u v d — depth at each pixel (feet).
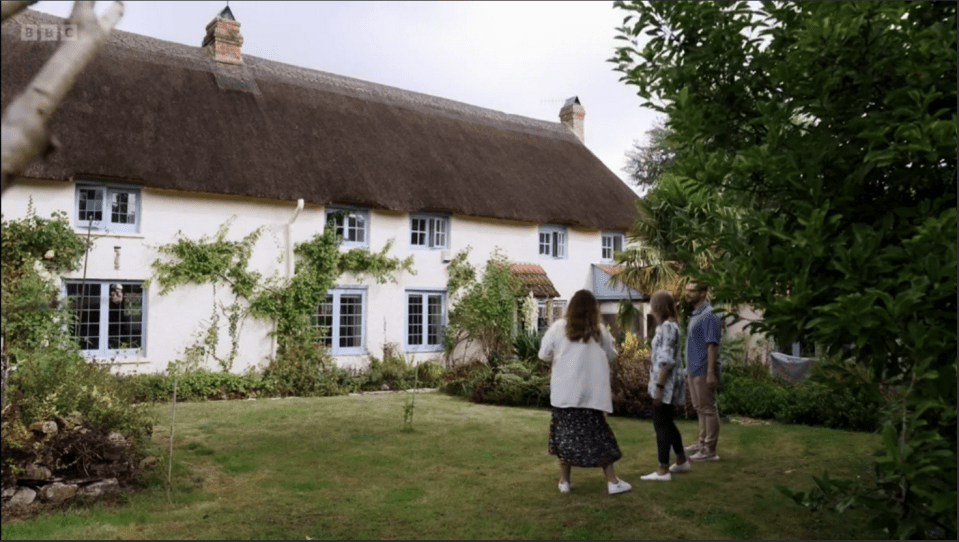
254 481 19.35
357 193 49.85
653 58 13.92
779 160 11.10
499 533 14.58
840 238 10.48
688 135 12.46
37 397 18.44
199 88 49.24
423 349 55.01
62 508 16.26
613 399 33.24
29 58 41.09
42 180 38.93
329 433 27.50
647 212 45.93
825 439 25.94
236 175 45.01
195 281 44.24
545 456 23.06
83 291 36.50
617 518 15.65
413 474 20.35
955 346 9.42
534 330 55.42
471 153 62.54
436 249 55.98
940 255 9.34
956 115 9.52
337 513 16.12
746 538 14.28
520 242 61.16
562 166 69.87
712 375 21.85
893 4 10.24
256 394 43.09
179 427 28.76
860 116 11.11
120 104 43.75
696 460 22.25
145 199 42.70
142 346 42.55
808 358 41.04
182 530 14.62
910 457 9.09
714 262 11.64
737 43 12.86
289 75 57.82
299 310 48.21
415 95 67.77
